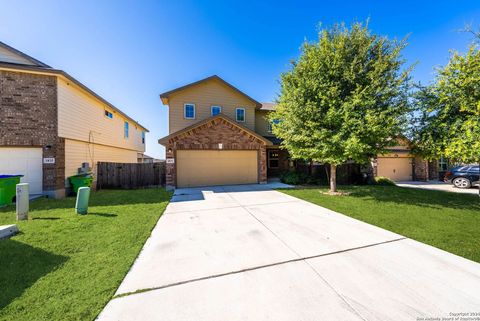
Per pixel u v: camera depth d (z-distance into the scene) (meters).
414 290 2.36
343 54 7.94
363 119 7.26
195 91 12.89
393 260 3.09
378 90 7.33
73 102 9.73
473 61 6.01
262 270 2.82
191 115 12.76
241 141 11.58
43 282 2.50
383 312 2.02
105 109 13.23
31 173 8.33
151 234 4.21
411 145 7.96
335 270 2.81
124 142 16.78
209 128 11.02
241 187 10.72
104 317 1.96
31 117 8.27
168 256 3.25
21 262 2.98
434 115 7.21
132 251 3.39
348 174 12.89
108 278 2.62
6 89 8.01
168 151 10.43
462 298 2.22
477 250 3.40
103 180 11.24
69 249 3.44
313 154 8.16
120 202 7.22
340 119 7.47
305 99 8.23
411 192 9.24
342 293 2.32
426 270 2.80
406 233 4.21
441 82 6.62
